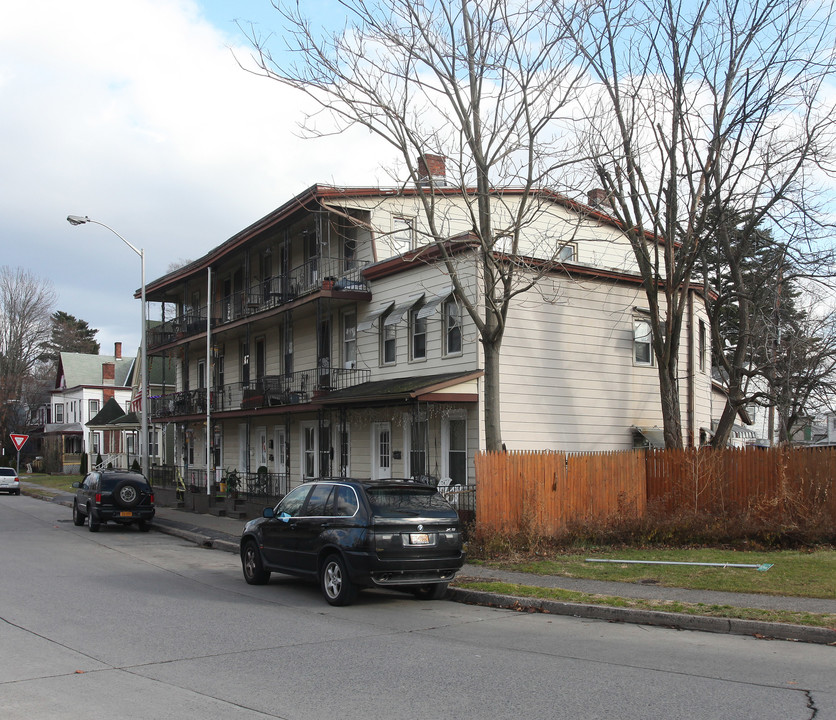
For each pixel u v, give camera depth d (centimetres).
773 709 605
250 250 2964
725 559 1354
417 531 1118
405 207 2372
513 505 1559
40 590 1237
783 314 2248
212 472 2842
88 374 6994
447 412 1978
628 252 2481
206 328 3197
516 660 780
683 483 1733
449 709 611
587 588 1162
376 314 2259
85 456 5588
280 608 1106
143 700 636
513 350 1983
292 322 2827
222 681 699
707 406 2623
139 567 1560
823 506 1552
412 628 960
